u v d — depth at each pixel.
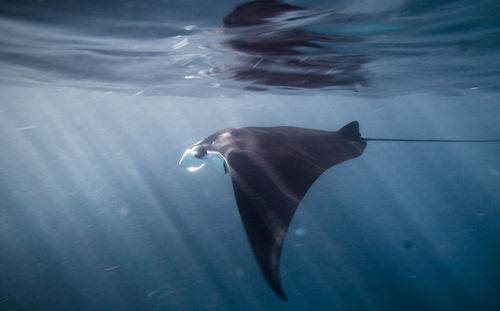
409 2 4.00
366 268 11.84
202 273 11.73
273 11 4.15
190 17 4.38
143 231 15.80
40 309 10.39
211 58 7.02
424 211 18.38
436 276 11.48
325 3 3.91
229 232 14.45
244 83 10.43
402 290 10.61
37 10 4.09
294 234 14.75
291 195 2.73
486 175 27.98
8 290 11.62
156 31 5.01
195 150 5.49
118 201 21.55
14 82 11.55
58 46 5.93
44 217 20.34
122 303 10.49
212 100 29.34
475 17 4.69
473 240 14.03
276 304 10.16
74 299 10.83
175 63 7.66
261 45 5.84
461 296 10.41
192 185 22.88
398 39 5.59
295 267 12.08
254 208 2.45
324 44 5.76
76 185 29.94
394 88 12.97
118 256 13.59
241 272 11.56
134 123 64.31
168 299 10.54
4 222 20.03
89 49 6.17
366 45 5.89
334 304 10.05
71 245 15.28
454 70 9.19
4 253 15.02
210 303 10.27
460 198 20.39
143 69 8.35
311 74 8.52
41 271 12.92
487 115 67.06
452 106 41.69
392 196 21.98
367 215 17.30
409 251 13.05
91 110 35.66
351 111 55.56
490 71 9.86
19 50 6.24
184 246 13.70
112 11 4.15
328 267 11.96
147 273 12.07
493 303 10.02
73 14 4.25
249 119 76.50
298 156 4.04
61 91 19.81
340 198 20.48
